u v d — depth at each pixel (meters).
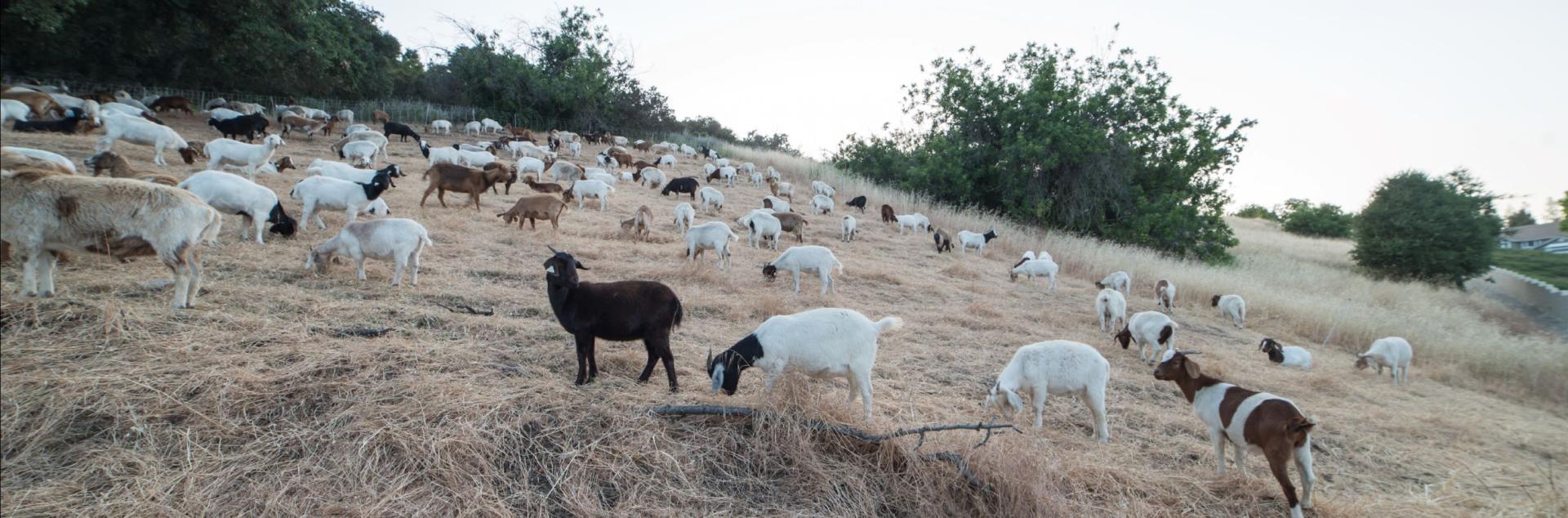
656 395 5.95
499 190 18.88
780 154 42.91
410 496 4.41
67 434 4.49
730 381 5.68
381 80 42.53
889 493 5.23
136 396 4.84
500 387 5.63
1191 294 16.98
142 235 6.00
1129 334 10.33
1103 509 5.32
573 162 29.59
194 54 31.27
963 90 29.08
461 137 33.72
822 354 5.92
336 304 7.29
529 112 41.97
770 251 15.42
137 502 4.05
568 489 4.70
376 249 8.43
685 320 8.92
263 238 10.20
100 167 10.73
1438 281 28.38
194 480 4.26
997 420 6.83
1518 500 6.45
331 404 5.07
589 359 6.08
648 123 48.91
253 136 23.36
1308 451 5.48
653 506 4.69
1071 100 26.80
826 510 4.95
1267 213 70.62
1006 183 28.14
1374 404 9.44
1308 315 15.45
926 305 12.28
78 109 17.78
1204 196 28.42
